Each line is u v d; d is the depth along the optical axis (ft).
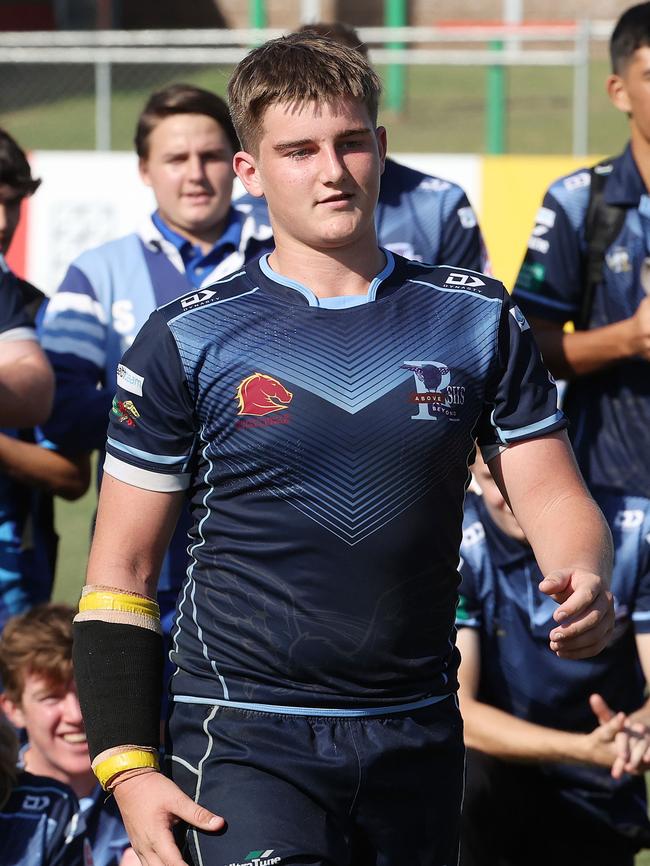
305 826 14.70
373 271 15.92
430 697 15.56
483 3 175.94
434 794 15.39
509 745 23.81
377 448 15.02
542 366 16.01
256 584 15.12
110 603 15.46
